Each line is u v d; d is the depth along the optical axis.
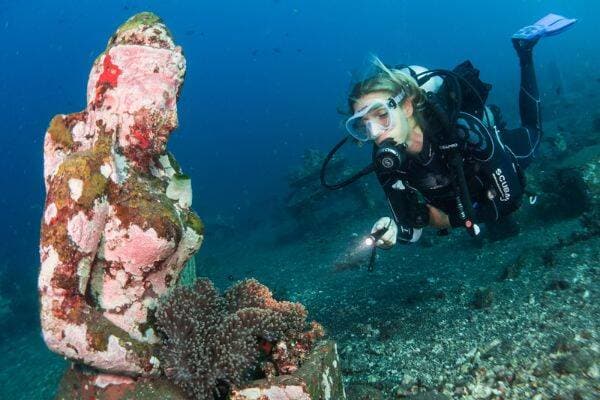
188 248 2.62
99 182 2.22
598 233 5.33
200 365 2.42
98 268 2.35
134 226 2.27
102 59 2.46
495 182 2.80
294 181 12.67
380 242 2.85
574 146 10.58
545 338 3.43
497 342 3.59
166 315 2.47
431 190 2.96
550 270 4.82
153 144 2.48
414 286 6.03
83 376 2.44
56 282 2.10
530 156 3.42
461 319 4.36
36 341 10.65
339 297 6.66
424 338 4.20
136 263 2.35
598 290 3.93
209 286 2.97
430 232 8.23
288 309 3.10
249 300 3.12
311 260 10.24
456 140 2.69
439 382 3.35
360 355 4.27
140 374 2.34
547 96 20.89
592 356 2.97
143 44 2.42
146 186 2.47
